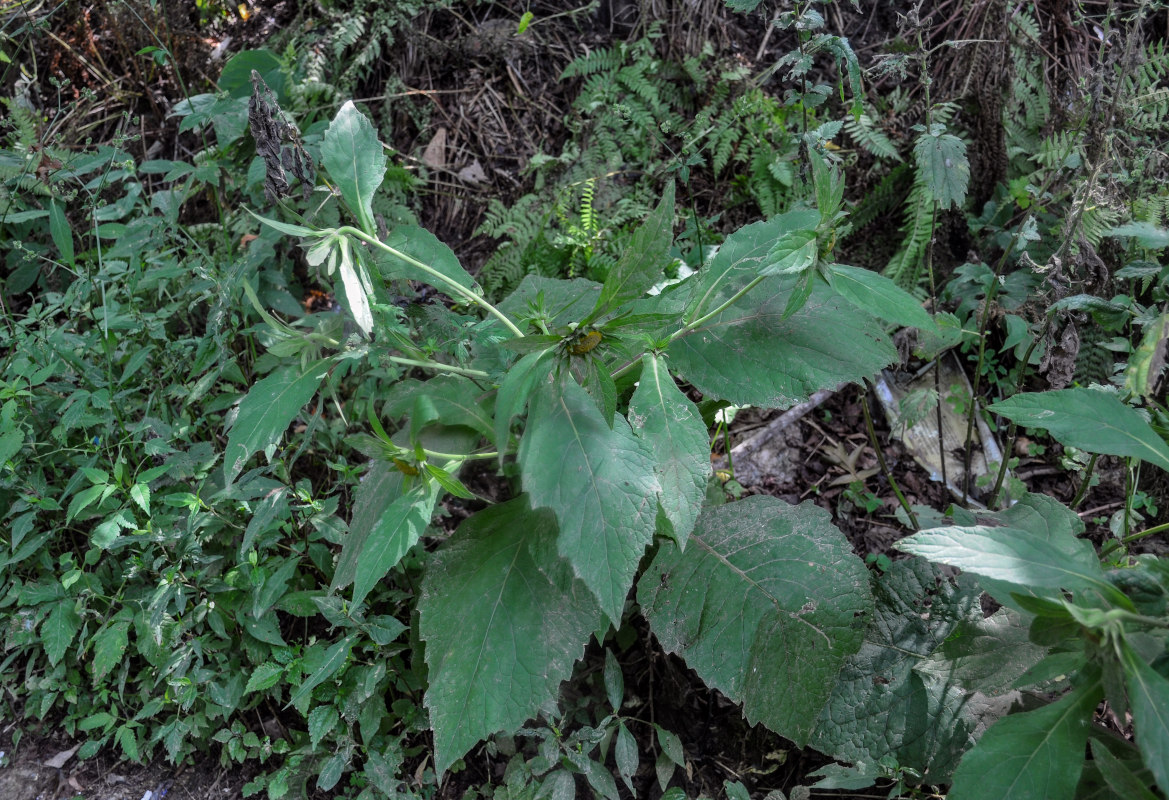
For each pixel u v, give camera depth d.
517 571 2.49
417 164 4.29
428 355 2.58
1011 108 3.71
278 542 3.12
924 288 3.79
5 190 3.74
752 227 2.62
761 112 3.86
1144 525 3.16
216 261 3.78
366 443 2.10
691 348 2.55
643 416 2.24
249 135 3.49
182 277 3.68
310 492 2.89
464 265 4.14
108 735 3.02
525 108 4.37
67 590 2.94
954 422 3.50
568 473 2.07
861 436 3.57
